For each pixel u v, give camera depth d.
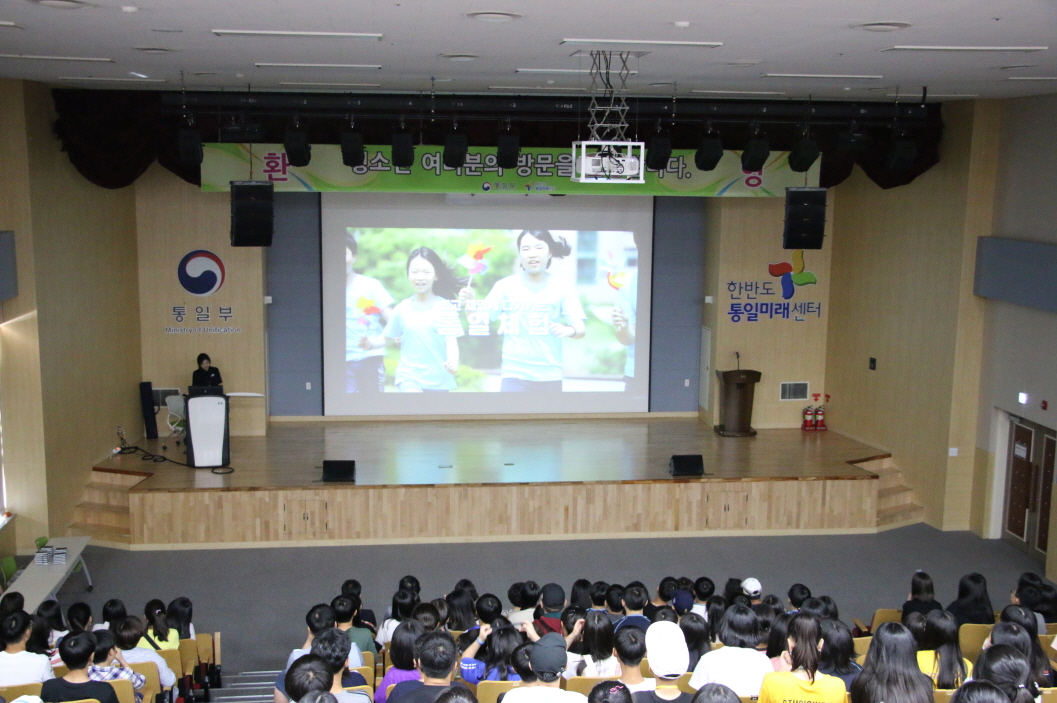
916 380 14.08
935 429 13.64
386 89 12.19
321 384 16.73
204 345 15.62
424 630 5.43
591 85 11.40
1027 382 12.22
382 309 16.59
